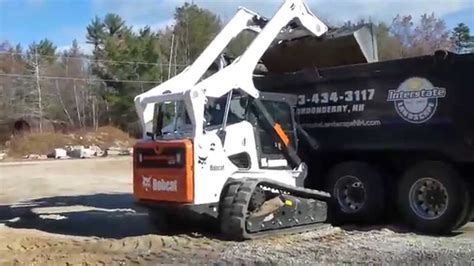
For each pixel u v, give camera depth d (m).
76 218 12.00
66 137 55.53
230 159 9.52
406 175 9.95
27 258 7.96
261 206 9.37
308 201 10.00
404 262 7.31
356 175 10.48
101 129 60.56
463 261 7.32
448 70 9.55
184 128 9.96
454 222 9.38
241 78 9.89
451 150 9.56
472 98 9.32
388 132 10.28
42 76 70.31
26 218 12.08
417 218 9.73
